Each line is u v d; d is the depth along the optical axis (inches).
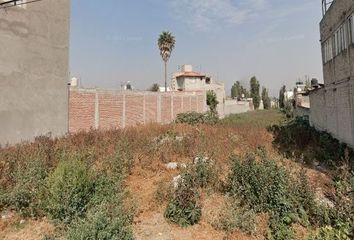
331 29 616.7
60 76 627.2
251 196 288.4
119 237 226.4
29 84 558.9
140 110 925.2
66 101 644.1
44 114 589.6
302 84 1494.8
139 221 278.4
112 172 366.0
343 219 254.2
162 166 412.8
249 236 255.8
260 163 322.3
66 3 644.1
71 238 215.2
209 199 311.3
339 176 339.9
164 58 1780.3
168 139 551.8
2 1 509.7
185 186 302.0
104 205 275.4
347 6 498.0
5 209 293.1
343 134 547.8
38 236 255.9
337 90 585.9
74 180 291.4
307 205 277.6
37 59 574.6
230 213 277.3
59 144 459.2
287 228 254.7
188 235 259.1
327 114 674.8
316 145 544.4
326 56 679.1
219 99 1903.3
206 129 706.8
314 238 238.7
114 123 807.1
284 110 1929.1
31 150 417.7
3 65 513.0
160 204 307.1
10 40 524.1
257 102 3056.1
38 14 576.4
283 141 588.7
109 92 791.7
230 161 380.8
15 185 316.8
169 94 1107.3
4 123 514.0
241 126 819.4
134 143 490.9
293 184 293.1
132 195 326.3
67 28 645.9
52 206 275.3
